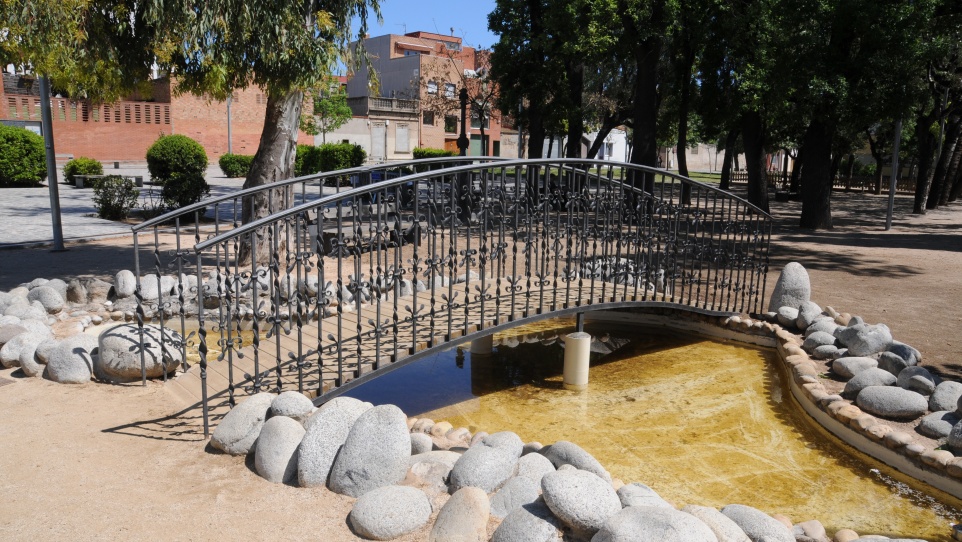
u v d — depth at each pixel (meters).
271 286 5.91
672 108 26.83
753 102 17.95
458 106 39.47
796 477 4.93
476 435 4.64
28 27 7.07
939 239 16.28
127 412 4.70
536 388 6.80
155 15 7.73
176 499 3.46
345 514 3.35
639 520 2.91
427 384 6.90
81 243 12.91
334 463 3.64
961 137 27.98
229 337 4.64
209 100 9.80
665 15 17.17
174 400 4.94
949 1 16.53
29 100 34.41
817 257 13.09
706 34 18.31
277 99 10.22
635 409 6.23
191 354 6.62
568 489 3.09
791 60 16.56
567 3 18.06
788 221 20.83
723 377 7.11
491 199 6.78
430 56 48.62
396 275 5.26
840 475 4.96
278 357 4.71
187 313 7.91
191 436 4.32
